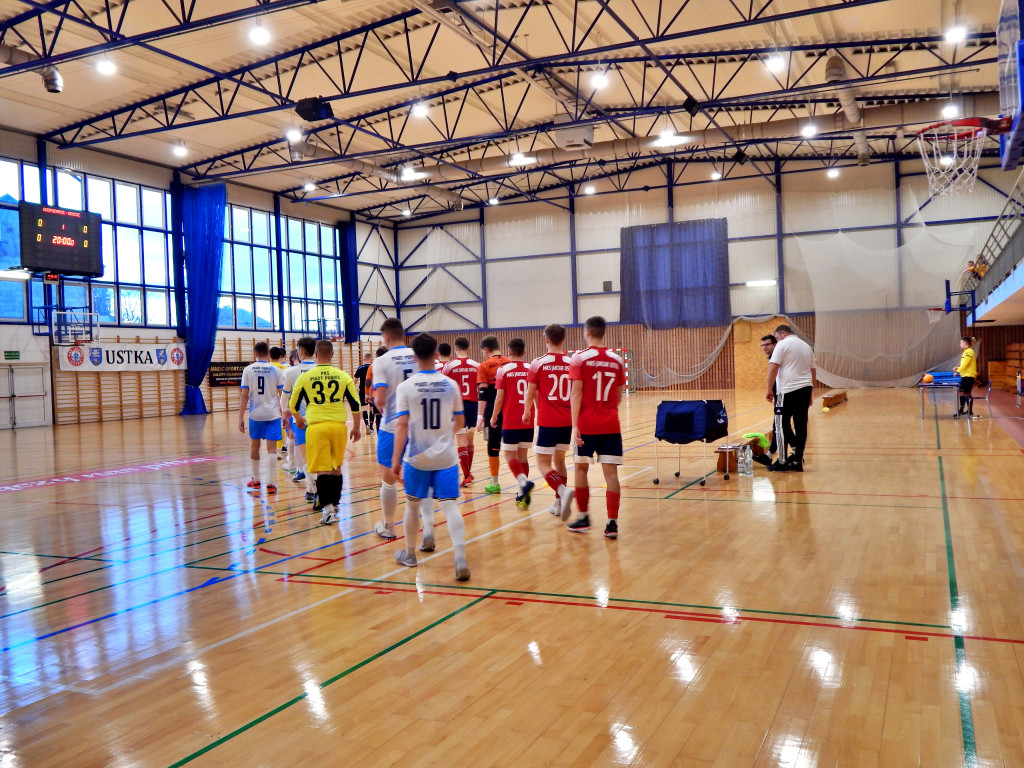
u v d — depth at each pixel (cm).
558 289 2808
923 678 274
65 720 266
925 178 2358
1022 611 344
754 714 252
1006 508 571
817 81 1698
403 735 246
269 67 1574
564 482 574
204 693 285
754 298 2577
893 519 548
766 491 681
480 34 1442
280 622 365
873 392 2195
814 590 386
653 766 221
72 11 1277
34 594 426
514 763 226
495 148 2311
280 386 786
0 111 1705
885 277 2359
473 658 310
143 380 2138
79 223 1786
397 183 2345
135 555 514
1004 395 1908
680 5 1294
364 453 1128
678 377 2677
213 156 2144
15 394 1850
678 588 398
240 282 2408
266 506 689
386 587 419
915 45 1434
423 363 446
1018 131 429
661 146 1945
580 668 296
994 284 1593
